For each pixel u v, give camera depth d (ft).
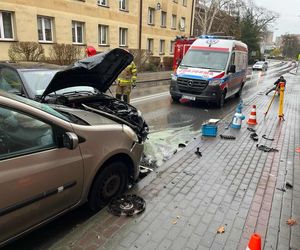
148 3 95.71
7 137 8.77
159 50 107.96
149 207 12.72
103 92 21.16
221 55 40.16
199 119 31.91
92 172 11.29
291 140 23.76
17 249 10.46
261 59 242.99
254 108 28.94
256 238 6.96
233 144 22.09
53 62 57.11
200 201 13.41
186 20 124.16
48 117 9.81
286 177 16.42
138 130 16.56
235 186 15.06
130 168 13.88
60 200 10.29
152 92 49.90
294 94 55.88
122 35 87.66
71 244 10.28
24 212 9.10
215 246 10.43
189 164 17.76
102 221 11.58
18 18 54.54
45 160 9.55
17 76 18.62
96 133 11.46
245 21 205.67
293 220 12.12
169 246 10.34
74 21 68.23
